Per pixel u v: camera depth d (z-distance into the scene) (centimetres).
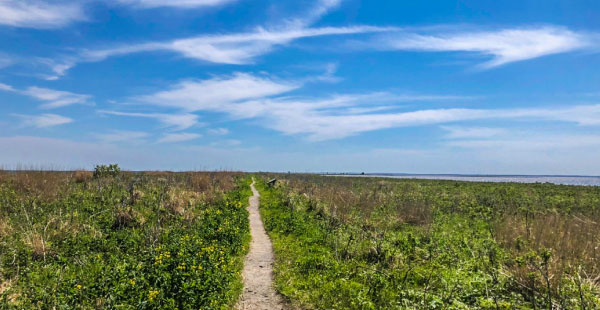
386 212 1834
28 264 877
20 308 631
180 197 1844
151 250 923
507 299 751
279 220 1639
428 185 4559
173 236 1115
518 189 3888
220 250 1006
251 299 783
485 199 2458
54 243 1028
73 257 958
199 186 2405
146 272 763
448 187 4109
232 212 1678
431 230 1409
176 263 777
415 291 779
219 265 860
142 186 2194
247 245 1240
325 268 957
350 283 820
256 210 2088
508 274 855
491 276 842
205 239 1188
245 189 3088
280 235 1400
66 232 1108
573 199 2800
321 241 1252
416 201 2266
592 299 716
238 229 1330
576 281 798
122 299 657
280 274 932
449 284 796
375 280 839
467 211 2023
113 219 1314
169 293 676
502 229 1380
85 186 1980
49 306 633
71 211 1344
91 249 1042
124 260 920
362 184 3962
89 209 1420
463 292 766
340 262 1001
